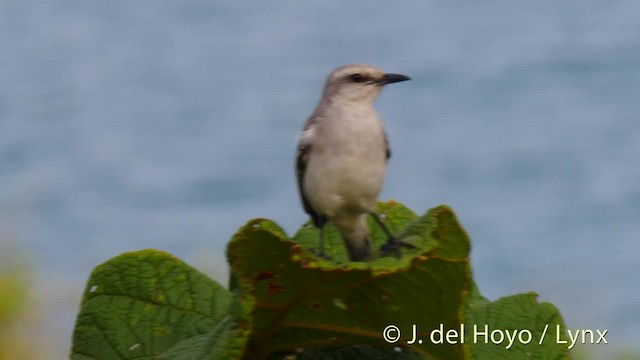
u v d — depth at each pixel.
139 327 7.21
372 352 7.22
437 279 6.36
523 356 7.54
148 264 7.28
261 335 6.86
